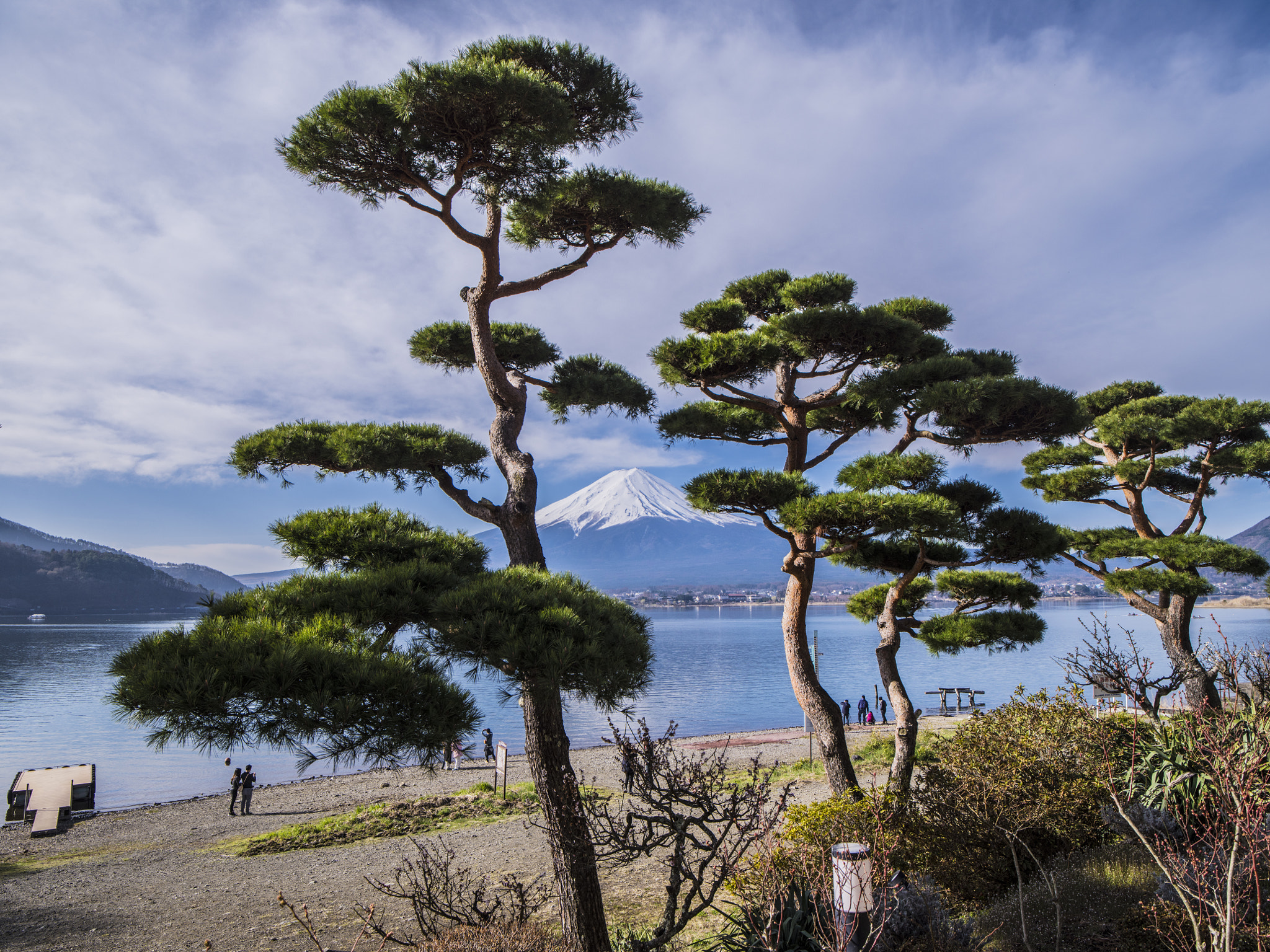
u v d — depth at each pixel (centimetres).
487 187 769
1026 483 2134
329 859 1627
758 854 676
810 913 609
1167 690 781
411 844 1692
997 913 654
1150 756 724
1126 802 733
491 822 1856
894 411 1227
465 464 939
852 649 13450
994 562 1244
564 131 707
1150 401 1895
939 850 741
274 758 4238
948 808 775
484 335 845
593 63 816
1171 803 704
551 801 668
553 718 690
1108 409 2059
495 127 698
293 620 592
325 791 2731
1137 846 700
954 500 1191
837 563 1438
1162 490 2027
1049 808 743
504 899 1091
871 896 551
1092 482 1966
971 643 1391
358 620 622
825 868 584
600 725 5128
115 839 2156
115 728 5184
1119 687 785
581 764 2712
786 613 1273
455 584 696
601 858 603
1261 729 523
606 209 856
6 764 3981
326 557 794
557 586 700
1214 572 1730
